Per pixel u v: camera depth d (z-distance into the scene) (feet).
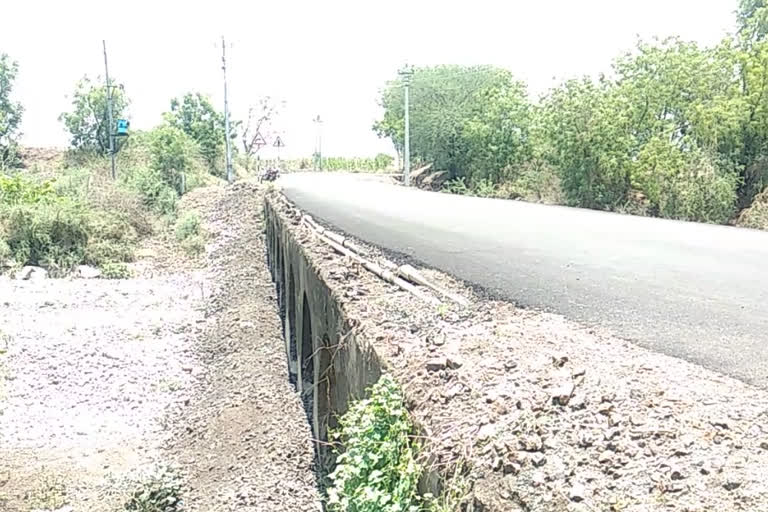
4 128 174.50
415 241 39.63
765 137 78.28
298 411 39.58
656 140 83.82
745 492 9.21
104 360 57.67
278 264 67.97
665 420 11.76
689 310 20.79
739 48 87.35
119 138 170.71
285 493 31.40
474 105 171.32
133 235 108.68
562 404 12.82
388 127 224.33
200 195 148.66
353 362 20.71
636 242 38.09
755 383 13.83
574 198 96.17
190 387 52.13
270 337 58.34
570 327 19.04
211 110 206.90
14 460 40.11
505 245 37.04
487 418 12.74
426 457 12.52
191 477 36.45
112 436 43.73
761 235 42.01
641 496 9.49
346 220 55.26
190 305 75.87
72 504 34.45
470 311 21.65
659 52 93.50
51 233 97.96
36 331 64.80
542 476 10.36
